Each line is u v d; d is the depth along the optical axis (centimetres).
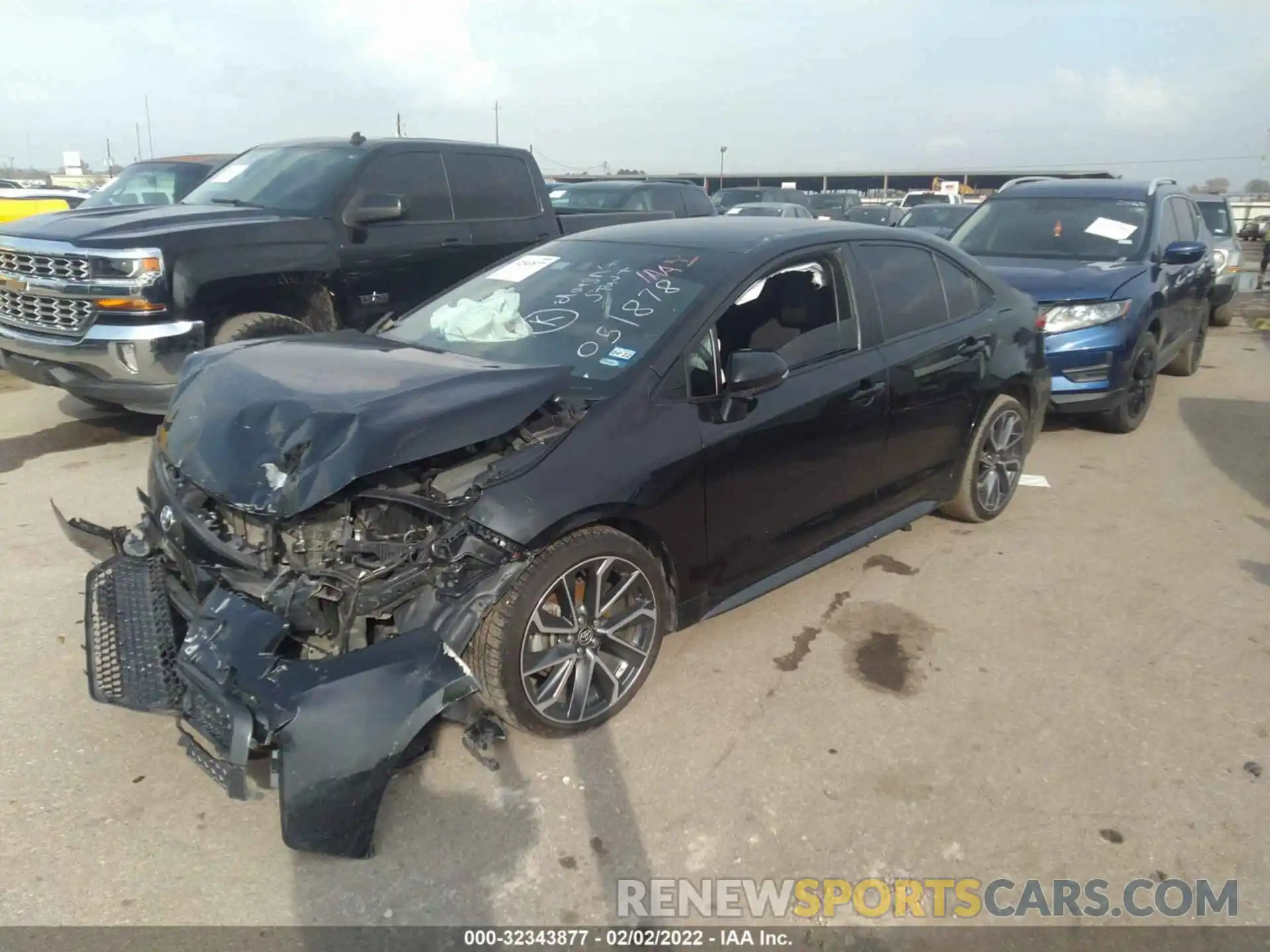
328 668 270
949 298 490
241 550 297
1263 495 609
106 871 272
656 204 1347
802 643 408
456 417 295
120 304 578
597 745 332
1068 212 814
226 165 790
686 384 357
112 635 318
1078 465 669
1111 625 429
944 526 546
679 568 356
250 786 283
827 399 403
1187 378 989
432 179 743
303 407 301
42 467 612
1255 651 408
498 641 304
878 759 329
